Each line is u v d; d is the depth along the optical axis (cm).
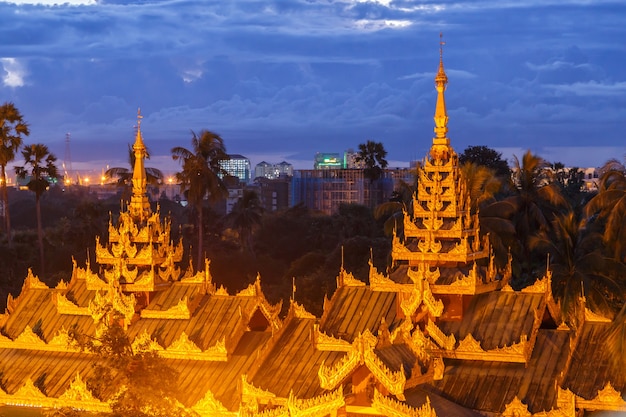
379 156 17825
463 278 5184
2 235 14138
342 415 4422
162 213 18312
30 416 5553
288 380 5103
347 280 5625
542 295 5241
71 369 5747
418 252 5406
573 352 4875
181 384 5369
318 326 5306
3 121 12588
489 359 4984
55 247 13850
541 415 4553
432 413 4197
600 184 8269
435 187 5475
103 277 6197
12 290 11731
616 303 7406
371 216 15838
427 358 4759
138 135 6406
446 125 5584
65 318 6112
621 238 7219
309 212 18362
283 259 15612
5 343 6031
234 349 5562
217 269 13175
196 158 12075
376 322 5362
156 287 5956
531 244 7412
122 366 4116
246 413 4644
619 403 4516
